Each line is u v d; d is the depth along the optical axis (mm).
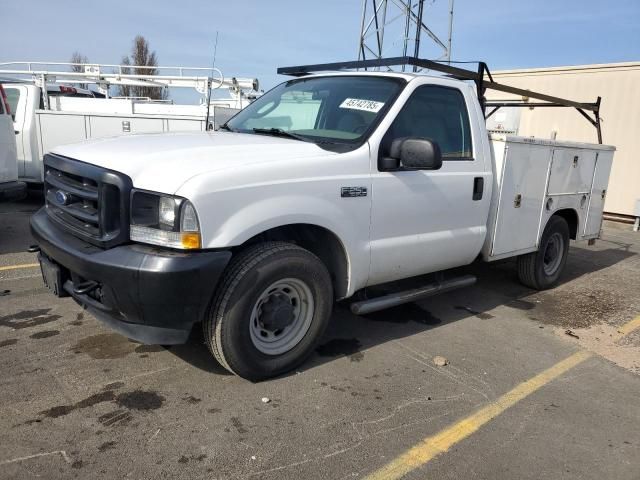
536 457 2984
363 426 3146
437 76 4469
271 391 3451
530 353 4406
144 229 3020
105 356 3754
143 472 2621
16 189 6758
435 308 5348
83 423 2971
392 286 4848
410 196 4023
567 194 5953
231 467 2707
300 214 3352
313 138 3951
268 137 3920
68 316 4414
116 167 3125
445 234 4402
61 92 12344
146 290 2910
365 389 3578
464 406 3465
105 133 10273
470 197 4559
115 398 3240
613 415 3496
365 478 2709
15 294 4887
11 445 2744
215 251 3031
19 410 3057
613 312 5625
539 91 13430
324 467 2762
